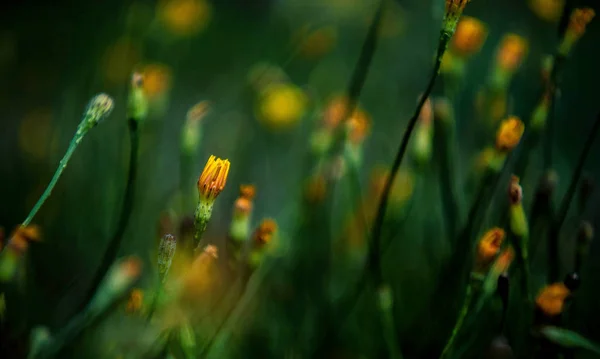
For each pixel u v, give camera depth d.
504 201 0.63
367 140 1.04
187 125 0.64
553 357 0.57
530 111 0.62
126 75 0.94
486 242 0.57
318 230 0.69
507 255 0.59
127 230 0.72
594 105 1.17
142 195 0.74
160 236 0.60
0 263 0.55
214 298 0.63
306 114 0.87
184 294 0.60
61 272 0.74
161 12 0.99
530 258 0.61
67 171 0.85
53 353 0.58
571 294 0.57
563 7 0.60
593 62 1.23
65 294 0.67
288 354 0.66
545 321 0.57
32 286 0.63
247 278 0.58
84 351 0.59
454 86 0.64
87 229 0.76
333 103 0.67
